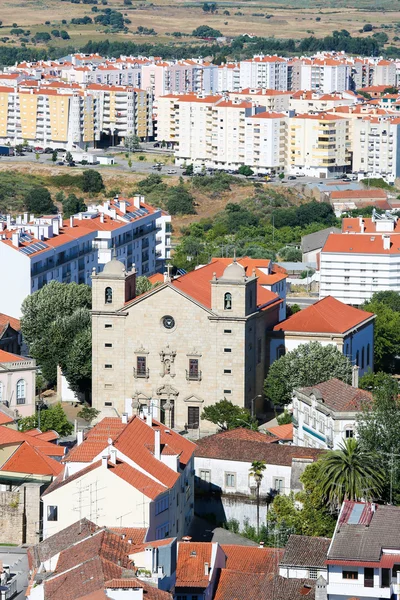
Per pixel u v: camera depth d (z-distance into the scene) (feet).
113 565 641.40
